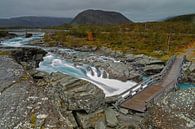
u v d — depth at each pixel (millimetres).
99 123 21875
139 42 89438
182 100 14477
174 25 136500
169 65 48000
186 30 120125
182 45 84938
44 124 13227
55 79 28766
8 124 13398
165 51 73188
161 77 39594
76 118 22938
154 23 149375
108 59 61688
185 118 13273
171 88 33469
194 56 64812
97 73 46469
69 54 70250
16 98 17703
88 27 141000
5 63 34031
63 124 13680
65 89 25562
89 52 77750
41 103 16641
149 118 14344
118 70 46469
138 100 29047
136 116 24953
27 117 14164
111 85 40000
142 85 34438
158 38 95625
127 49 77625
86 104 23375
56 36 111375
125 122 23328
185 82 44656
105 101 27641
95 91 25500
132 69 50469
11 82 22766
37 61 56781
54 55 68750
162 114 13883
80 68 51344
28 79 24906
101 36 105188
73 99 23641
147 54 68438
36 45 92562
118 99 28984
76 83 27172
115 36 103375
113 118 23266
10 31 161000
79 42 95375
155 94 30641
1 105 16312
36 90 20219
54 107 16234
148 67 51125
